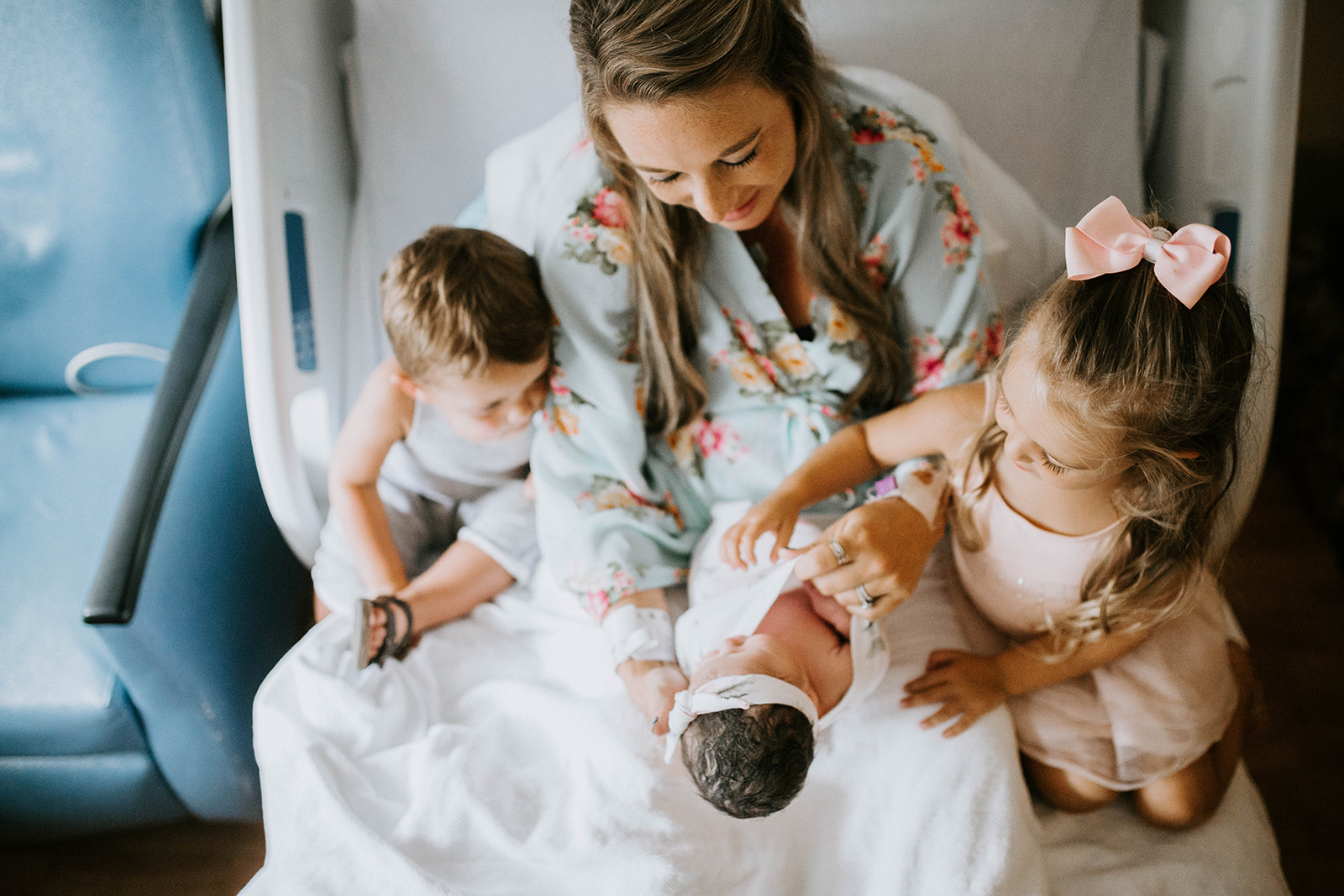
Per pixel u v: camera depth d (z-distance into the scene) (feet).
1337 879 4.52
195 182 4.74
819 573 3.27
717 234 3.60
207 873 4.75
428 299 3.50
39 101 4.38
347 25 4.89
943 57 4.62
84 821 4.50
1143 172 4.86
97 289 4.91
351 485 4.14
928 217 3.60
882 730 3.47
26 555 4.43
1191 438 2.87
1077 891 3.34
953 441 3.51
